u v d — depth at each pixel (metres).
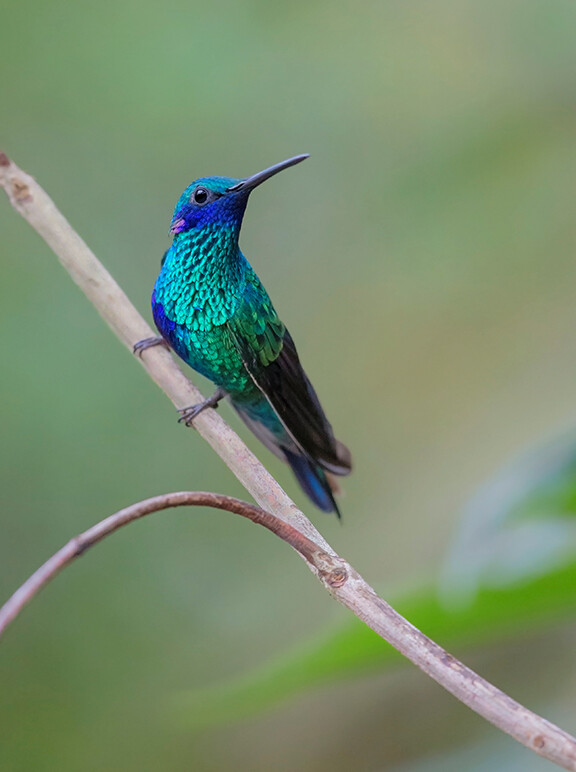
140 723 10.98
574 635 8.73
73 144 11.73
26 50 11.79
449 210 9.92
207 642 11.28
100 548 11.72
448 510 11.60
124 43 11.81
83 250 5.57
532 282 11.28
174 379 5.38
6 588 10.91
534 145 9.59
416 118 10.54
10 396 11.12
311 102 11.48
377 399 12.65
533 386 12.23
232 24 11.73
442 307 12.27
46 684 11.20
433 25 10.69
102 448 11.34
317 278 11.94
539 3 9.62
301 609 11.21
